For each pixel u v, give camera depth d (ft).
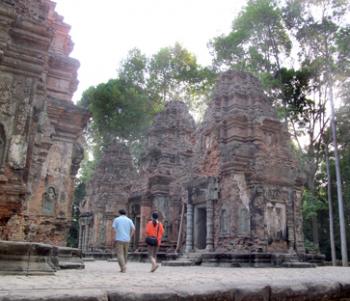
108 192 116.06
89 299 12.71
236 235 68.03
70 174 49.60
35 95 27.94
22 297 11.60
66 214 47.62
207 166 80.23
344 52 106.11
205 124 84.02
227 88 82.17
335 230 118.21
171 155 102.63
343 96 107.24
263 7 114.32
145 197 100.42
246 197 69.46
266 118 75.41
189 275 31.32
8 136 25.23
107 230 111.24
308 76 114.11
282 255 62.44
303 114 117.29
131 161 124.77
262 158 71.26
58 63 52.90
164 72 150.71
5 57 26.05
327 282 20.98
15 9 25.99
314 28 112.37
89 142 155.94
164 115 111.86
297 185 76.23
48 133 35.96
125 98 137.49
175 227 93.45
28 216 43.45
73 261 41.04
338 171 90.68
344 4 108.68
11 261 21.75
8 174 24.77
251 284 17.67
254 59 119.34
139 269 46.83
